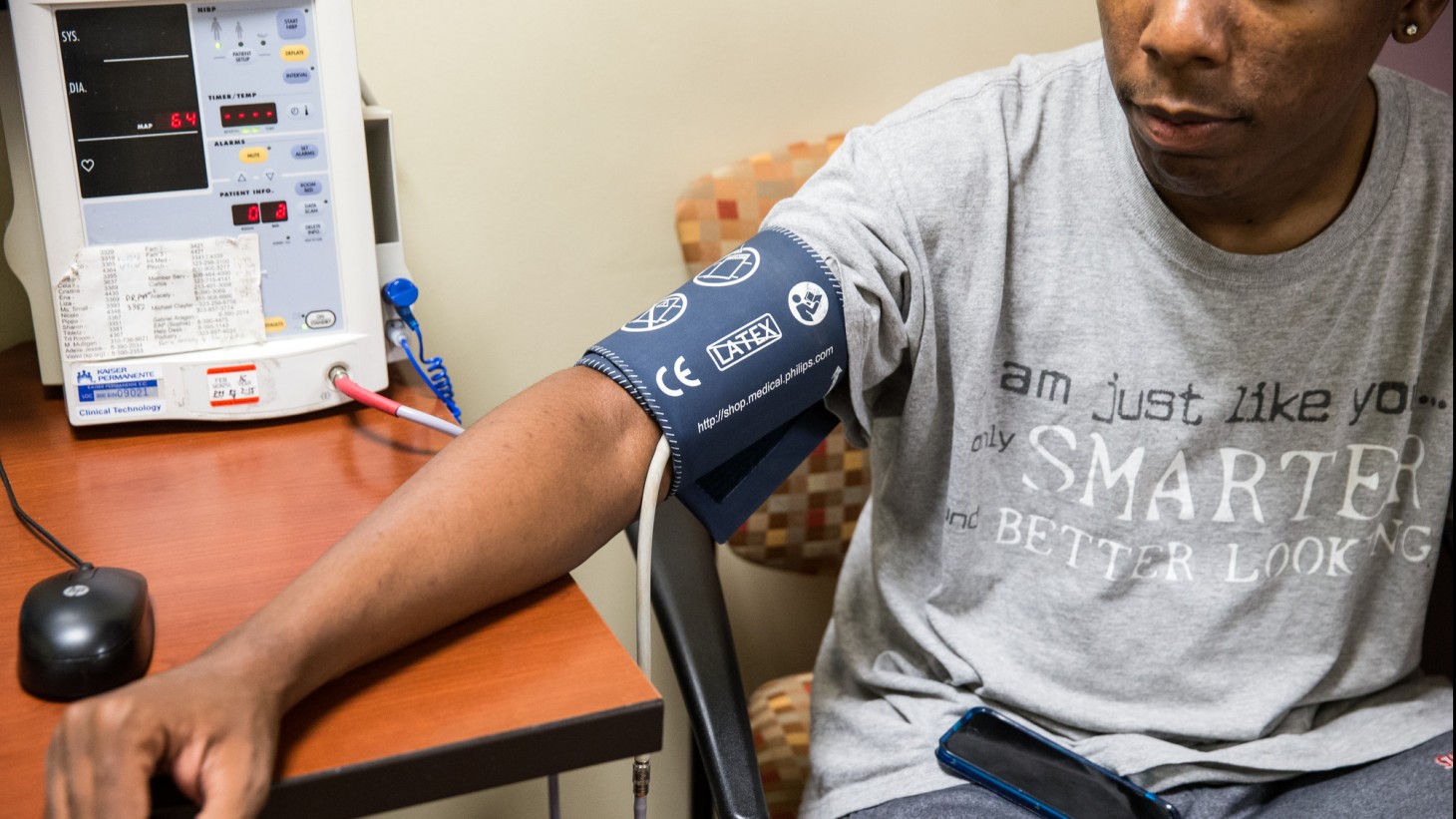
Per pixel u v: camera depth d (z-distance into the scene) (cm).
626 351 76
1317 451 92
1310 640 94
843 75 131
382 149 93
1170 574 93
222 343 88
